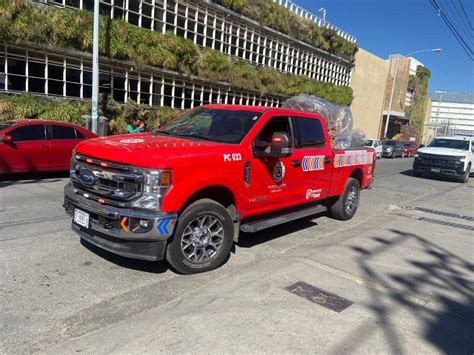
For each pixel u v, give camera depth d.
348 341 3.17
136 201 4.00
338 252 5.40
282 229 6.87
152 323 3.32
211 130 5.32
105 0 15.78
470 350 3.20
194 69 19.36
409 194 12.26
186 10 19.09
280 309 3.62
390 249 5.74
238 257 5.28
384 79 42.28
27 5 13.12
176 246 4.29
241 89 23.08
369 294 4.10
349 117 8.79
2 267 4.46
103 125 13.91
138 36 16.41
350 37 34.41
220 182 4.54
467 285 4.59
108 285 4.17
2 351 2.93
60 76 14.84
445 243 6.31
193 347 2.96
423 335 3.37
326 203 7.57
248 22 22.72
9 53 13.34
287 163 5.64
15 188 8.86
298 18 26.83
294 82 26.31
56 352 2.90
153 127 17.39
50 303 3.72
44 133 10.03
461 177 16.16
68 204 4.69
